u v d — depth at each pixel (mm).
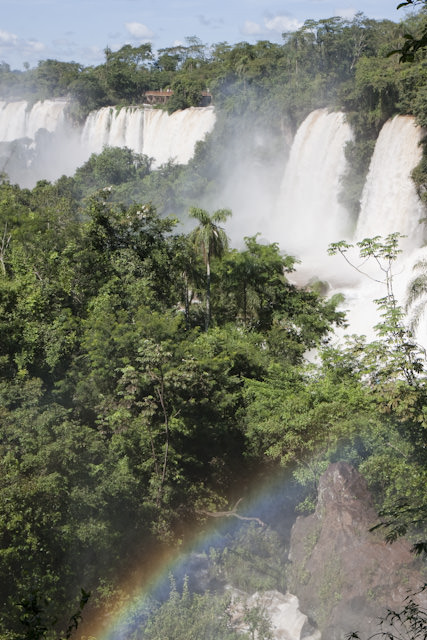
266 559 24844
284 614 21531
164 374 27406
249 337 38875
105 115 156625
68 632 9117
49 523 20016
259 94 115688
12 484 19516
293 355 39188
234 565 24406
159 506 25594
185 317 42531
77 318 34906
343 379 27422
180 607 21547
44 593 18891
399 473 21016
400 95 74062
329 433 24250
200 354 31484
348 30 121125
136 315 33781
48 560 19844
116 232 42062
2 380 27438
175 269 42062
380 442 23266
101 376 30016
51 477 20172
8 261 43969
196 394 29203
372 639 17281
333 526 20109
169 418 27922
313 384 27438
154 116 142875
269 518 27172
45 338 32031
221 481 28734
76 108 171000
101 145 157000
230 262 43094
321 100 102750
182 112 133750
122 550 22781
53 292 37812
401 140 70375
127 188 118562
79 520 21453
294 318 42906
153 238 42469
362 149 79688
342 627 18062
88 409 29844
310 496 25031
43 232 51344
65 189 114000
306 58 119438
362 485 20625
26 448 21922
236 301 43875
